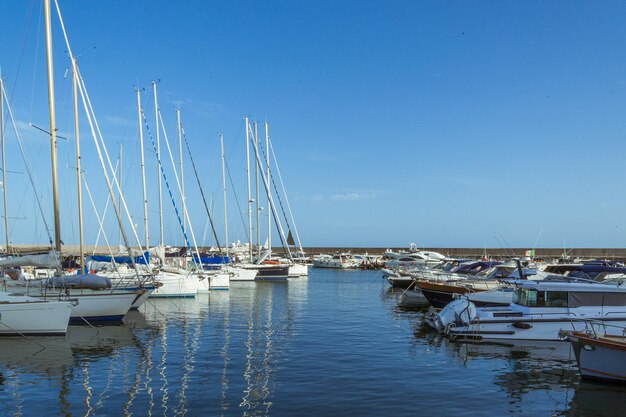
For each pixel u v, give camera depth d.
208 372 14.93
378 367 15.66
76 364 15.82
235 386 13.57
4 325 19.44
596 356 14.09
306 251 100.31
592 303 19.56
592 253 86.56
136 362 16.08
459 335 19.80
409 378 14.53
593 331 15.02
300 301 33.44
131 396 12.70
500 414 11.84
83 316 22.83
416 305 31.66
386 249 98.56
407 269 45.25
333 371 15.15
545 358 17.02
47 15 23.45
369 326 23.27
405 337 20.50
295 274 54.62
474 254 90.62
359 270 73.25
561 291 19.62
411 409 12.02
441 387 13.76
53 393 12.93
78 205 26.08
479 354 17.53
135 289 24.59
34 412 11.60
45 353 17.30
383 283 48.66
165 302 32.00
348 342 19.44
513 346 18.70
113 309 23.22
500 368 15.71
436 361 16.52
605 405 12.48
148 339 19.80
